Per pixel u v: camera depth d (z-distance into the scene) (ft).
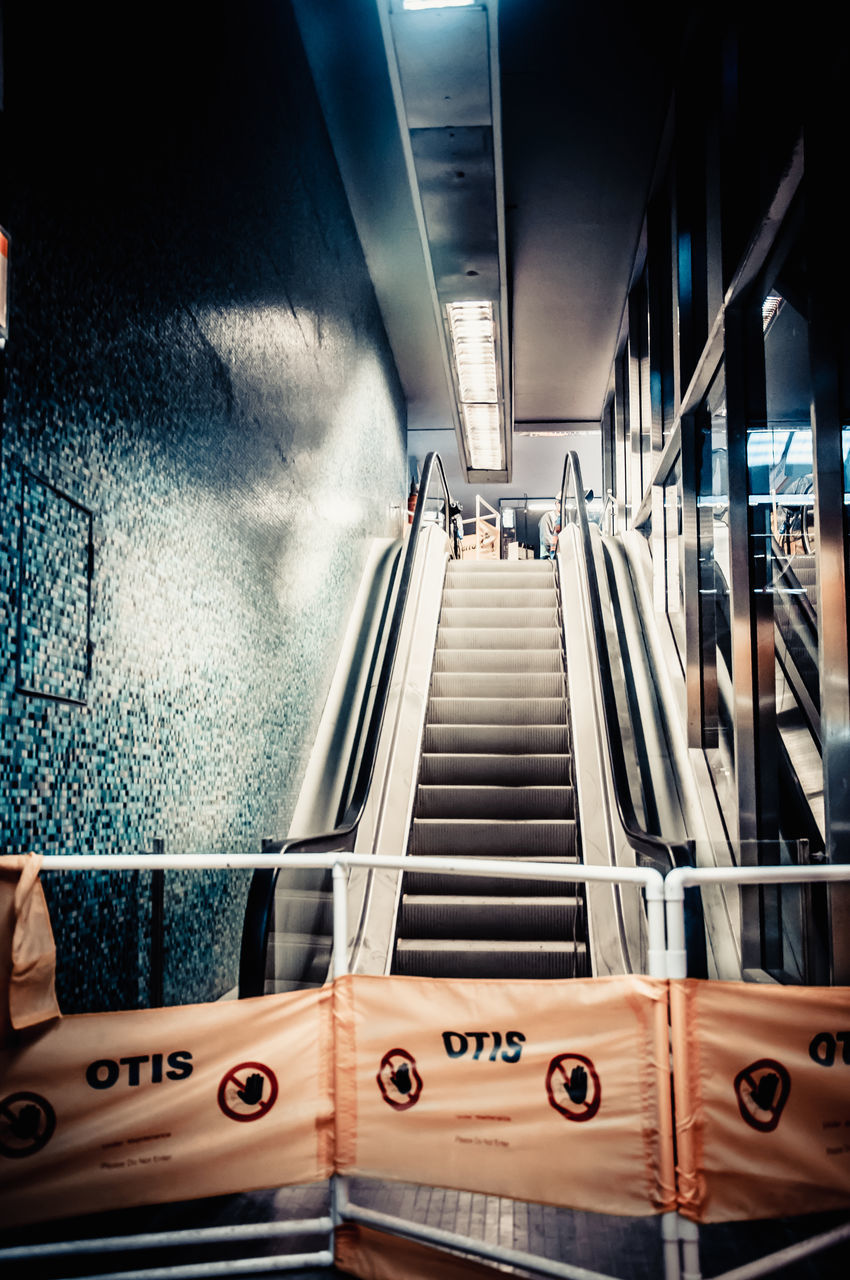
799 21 12.51
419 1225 7.66
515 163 25.09
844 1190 7.11
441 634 26.58
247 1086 7.75
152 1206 9.14
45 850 9.59
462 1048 7.55
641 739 18.71
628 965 14.23
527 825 18.13
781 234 14.56
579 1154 7.14
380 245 31.55
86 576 10.54
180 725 13.60
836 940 10.76
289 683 20.22
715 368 18.99
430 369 41.47
